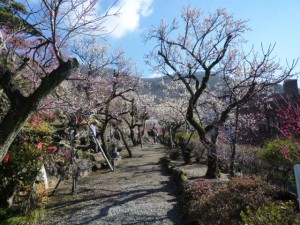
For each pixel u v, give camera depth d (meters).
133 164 20.50
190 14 16.78
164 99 34.16
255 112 17.52
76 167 12.95
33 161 9.80
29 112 5.60
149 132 47.94
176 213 9.07
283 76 12.21
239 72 15.77
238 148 13.05
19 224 8.25
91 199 11.33
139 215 9.07
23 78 8.96
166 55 15.62
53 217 9.41
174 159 21.28
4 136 5.45
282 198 7.52
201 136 13.98
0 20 7.74
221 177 12.90
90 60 17.41
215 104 17.20
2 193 9.31
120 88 22.61
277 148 11.06
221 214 7.04
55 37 5.84
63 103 8.91
